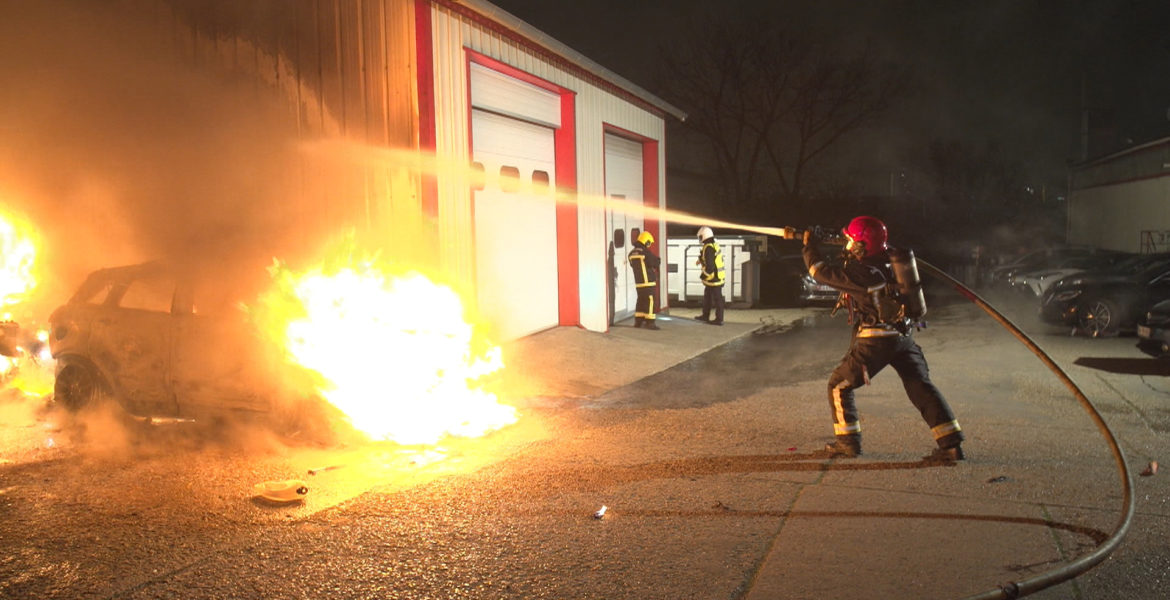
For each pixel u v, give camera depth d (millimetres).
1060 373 5820
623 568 4473
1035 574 4348
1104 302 14383
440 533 5000
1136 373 10789
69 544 4812
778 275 22797
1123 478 5414
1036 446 7000
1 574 4395
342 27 9977
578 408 8812
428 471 6340
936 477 6090
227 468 6379
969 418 8141
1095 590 4172
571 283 14141
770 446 7094
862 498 5625
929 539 4863
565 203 14055
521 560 4586
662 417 8336
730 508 5441
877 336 6469
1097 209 40688
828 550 4707
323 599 4098
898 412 8344
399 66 9969
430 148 10117
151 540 4875
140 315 7508
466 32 10891
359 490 5859
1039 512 5312
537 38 12133
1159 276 14445
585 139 14578
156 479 6094
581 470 6359
